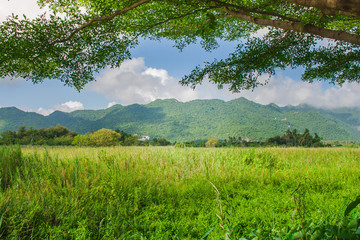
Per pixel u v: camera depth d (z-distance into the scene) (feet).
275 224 8.14
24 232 8.59
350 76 30.17
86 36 24.25
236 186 15.58
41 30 21.71
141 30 27.30
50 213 9.86
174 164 22.63
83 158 21.18
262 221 8.91
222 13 26.91
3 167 16.75
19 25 21.22
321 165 25.03
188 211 10.71
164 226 9.19
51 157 21.30
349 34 15.31
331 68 29.17
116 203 11.31
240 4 21.85
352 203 5.19
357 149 39.78
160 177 17.22
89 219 9.64
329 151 36.37
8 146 20.86
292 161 26.63
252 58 25.52
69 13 23.67
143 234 8.83
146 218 9.70
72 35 22.45
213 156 24.49
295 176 18.40
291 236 5.50
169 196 13.05
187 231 8.71
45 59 23.20
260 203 11.71
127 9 20.16
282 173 19.16
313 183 15.69
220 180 16.56
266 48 25.95
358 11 8.61
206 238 8.00
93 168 18.02
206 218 9.69
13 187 13.15
